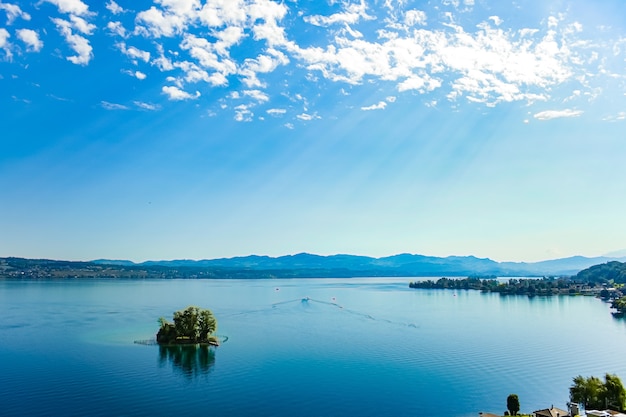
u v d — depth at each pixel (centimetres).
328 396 13850
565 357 19112
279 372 16488
